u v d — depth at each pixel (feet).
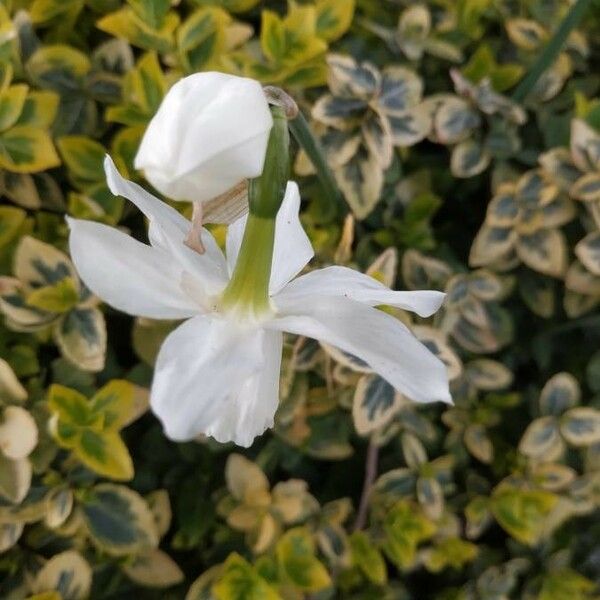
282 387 1.04
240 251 0.69
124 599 1.10
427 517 1.14
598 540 1.30
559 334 1.26
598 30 1.26
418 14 1.15
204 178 0.60
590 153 1.12
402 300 0.74
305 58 1.06
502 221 1.14
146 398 1.02
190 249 0.72
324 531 1.11
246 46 1.12
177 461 1.12
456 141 1.15
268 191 0.67
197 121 0.59
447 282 1.14
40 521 1.02
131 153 1.03
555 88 1.20
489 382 1.19
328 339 0.69
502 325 1.18
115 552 1.00
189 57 1.05
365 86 1.08
